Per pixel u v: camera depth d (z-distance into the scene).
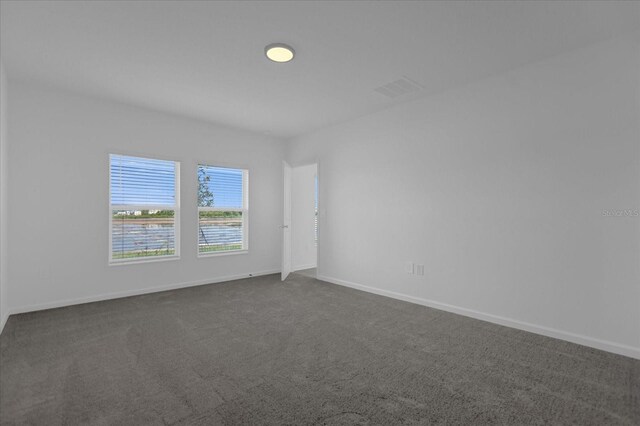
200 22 2.32
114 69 3.10
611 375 2.13
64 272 3.68
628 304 2.43
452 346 2.60
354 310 3.56
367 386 2.00
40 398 1.85
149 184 4.37
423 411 1.75
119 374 2.13
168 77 3.26
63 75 3.23
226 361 2.33
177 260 4.56
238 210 5.35
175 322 3.15
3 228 3.07
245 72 3.14
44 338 2.74
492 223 3.19
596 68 2.58
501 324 3.10
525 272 2.96
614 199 2.50
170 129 4.47
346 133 4.76
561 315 2.75
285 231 5.31
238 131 5.23
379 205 4.30
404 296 3.98
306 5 2.13
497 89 3.16
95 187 3.87
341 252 4.83
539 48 2.67
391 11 2.19
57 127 3.63
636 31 2.40
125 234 4.18
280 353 2.46
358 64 2.96
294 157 5.75
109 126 3.97
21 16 2.25
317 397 1.88
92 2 2.10
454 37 2.51
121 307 3.64
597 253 2.57
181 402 1.82
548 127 2.83
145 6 2.14
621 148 2.47
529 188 2.94
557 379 2.09
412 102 3.90
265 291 4.41
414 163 3.88
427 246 3.75
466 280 3.39
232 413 1.72
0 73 2.88
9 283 3.35
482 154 3.27
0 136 2.89
